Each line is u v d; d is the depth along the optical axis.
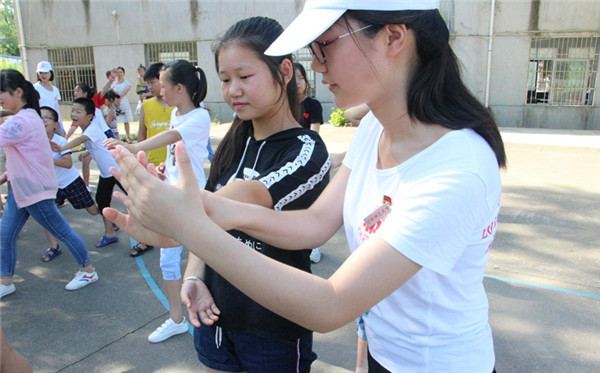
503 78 13.72
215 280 1.53
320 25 0.85
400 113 0.96
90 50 15.45
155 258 4.05
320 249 4.20
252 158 1.55
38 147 3.15
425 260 0.84
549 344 2.70
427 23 0.89
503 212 5.25
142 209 0.83
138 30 14.80
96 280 3.60
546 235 4.50
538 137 11.27
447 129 0.92
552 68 13.71
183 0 14.31
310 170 1.41
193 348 2.73
